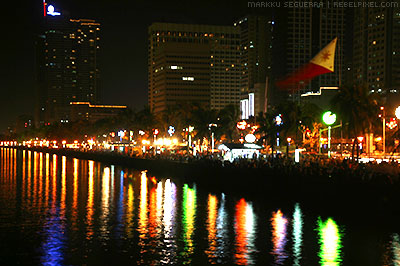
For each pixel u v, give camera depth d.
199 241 33.97
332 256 29.86
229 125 141.88
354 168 49.91
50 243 33.44
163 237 35.34
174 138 171.25
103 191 66.06
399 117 57.22
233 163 63.81
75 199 57.53
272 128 109.00
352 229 37.28
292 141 127.88
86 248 31.95
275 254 30.34
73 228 38.88
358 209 41.06
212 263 28.42
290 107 106.50
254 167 57.72
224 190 63.88
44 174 99.19
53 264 28.28
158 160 96.25
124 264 28.27
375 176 40.84
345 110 84.94
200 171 72.50
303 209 46.59
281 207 48.03
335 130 138.62
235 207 48.88
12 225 40.22
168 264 28.25
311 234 35.81
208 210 47.56
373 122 88.06
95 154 153.62
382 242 33.19
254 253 30.62
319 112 139.12
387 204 37.97
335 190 44.03
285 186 51.41
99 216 44.81
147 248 31.97
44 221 42.16
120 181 81.38
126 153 133.88
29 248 32.00
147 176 90.25
